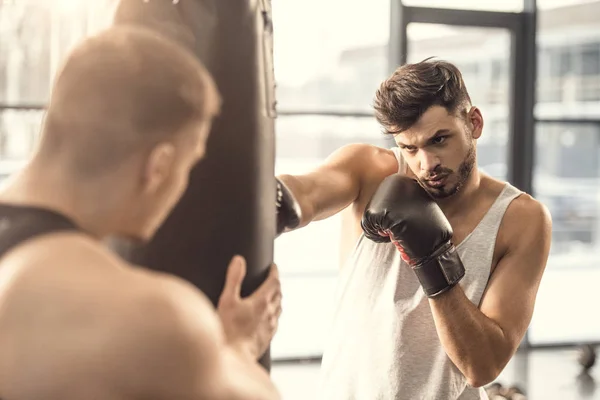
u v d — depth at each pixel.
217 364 0.92
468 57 5.82
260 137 1.20
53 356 0.86
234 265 1.16
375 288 1.95
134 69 0.94
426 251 1.78
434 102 1.77
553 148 6.40
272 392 0.99
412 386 1.87
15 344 0.87
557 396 4.86
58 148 0.96
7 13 4.47
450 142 1.81
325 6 5.45
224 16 1.15
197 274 1.15
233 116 1.16
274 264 1.27
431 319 1.89
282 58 5.40
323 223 6.21
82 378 0.86
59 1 4.41
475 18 5.75
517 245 1.92
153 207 0.99
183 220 1.14
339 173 1.97
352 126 5.57
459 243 1.93
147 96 0.93
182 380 0.88
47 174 0.96
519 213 1.95
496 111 5.98
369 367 1.90
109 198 0.95
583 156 6.50
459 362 1.80
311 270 6.30
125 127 0.93
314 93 5.51
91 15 1.23
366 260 1.97
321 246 6.26
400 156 2.07
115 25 1.15
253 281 1.20
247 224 1.18
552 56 6.17
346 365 1.95
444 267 1.78
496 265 1.93
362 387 1.90
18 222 0.93
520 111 6.01
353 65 5.57
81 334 0.86
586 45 6.26
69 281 0.88
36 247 0.91
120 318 0.86
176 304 0.89
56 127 0.96
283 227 1.48
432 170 1.82
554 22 6.07
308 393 4.76
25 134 4.66
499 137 6.02
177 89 0.95
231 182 1.16
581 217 6.88
